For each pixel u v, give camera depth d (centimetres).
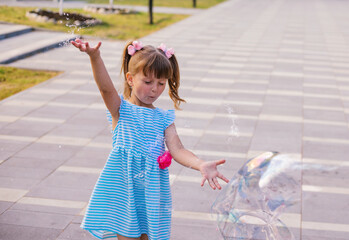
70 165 394
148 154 208
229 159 414
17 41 964
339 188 364
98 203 210
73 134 471
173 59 220
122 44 988
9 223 298
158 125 215
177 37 1145
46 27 1122
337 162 417
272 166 308
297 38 1195
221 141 457
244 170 297
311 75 781
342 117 556
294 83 720
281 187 302
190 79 719
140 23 1348
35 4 1480
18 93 616
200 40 1112
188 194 344
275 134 488
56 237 284
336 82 738
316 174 386
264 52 980
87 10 1473
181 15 1661
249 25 1440
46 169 384
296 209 327
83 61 834
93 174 378
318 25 1491
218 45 1048
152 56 203
